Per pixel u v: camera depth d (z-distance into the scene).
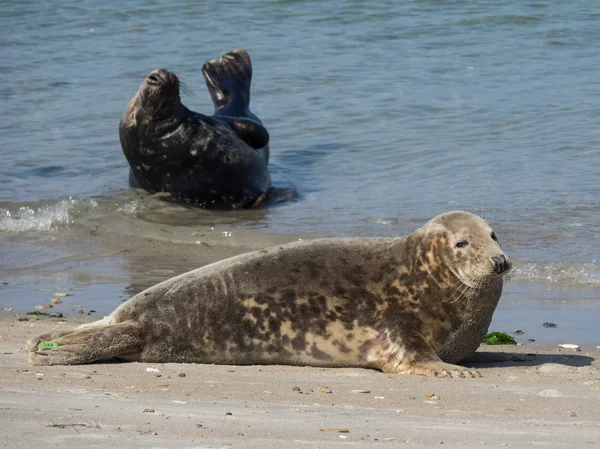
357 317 31.14
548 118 79.00
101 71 102.62
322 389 26.67
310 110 85.12
